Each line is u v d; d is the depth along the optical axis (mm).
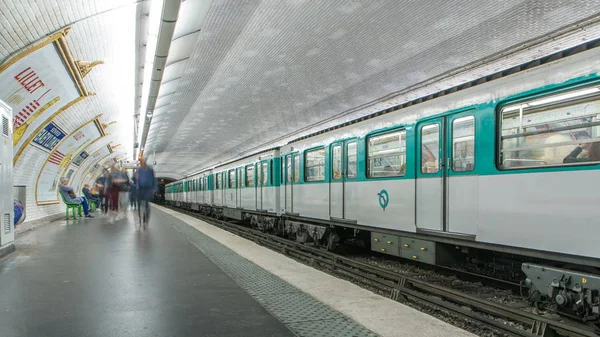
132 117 19484
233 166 20047
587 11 7531
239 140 27094
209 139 28938
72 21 7852
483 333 5004
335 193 10086
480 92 5980
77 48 9328
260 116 19500
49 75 9898
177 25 8984
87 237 11344
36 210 16031
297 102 16188
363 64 11562
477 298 5598
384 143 8273
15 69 8477
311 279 6582
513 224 5406
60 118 14547
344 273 8578
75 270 6863
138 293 5414
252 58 11789
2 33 7062
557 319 5137
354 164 9297
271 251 9430
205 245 9938
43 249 9109
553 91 4941
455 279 7781
